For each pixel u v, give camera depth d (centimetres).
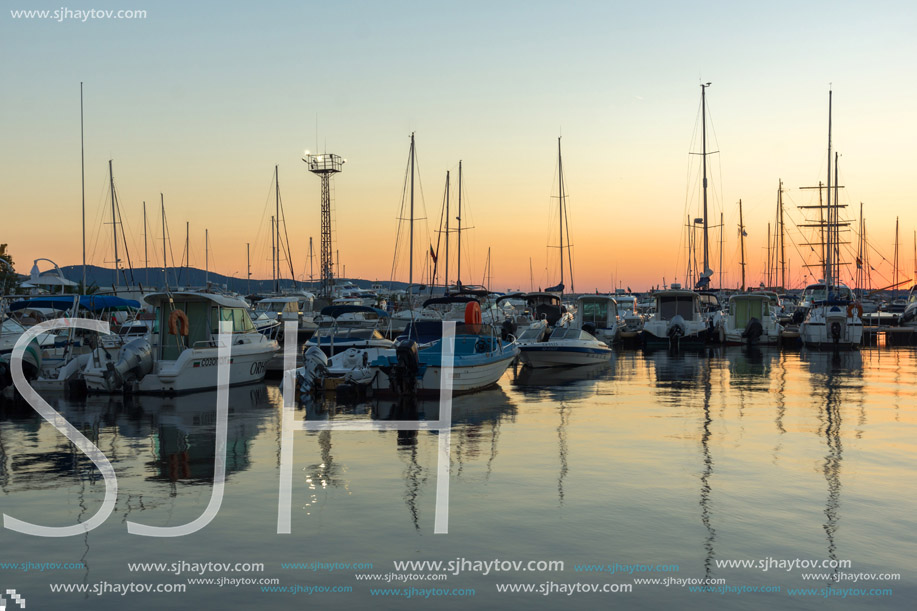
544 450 1527
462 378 2327
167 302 2475
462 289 4731
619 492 1222
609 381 2741
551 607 828
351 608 825
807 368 3191
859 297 7069
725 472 1343
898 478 1300
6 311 3039
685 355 3900
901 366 3266
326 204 7319
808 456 1462
